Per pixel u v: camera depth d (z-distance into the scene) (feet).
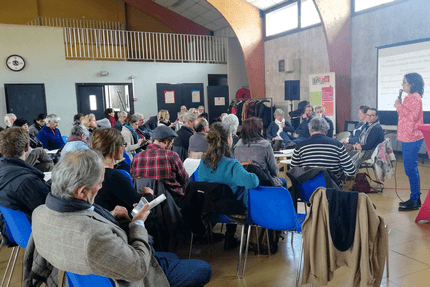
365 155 15.43
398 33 22.41
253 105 32.01
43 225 4.03
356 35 25.39
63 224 3.87
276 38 33.42
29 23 40.16
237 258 9.59
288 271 8.74
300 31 30.42
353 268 6.30
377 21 23.67
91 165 4.04
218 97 37.27
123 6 44.04
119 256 3.89
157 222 8.25
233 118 12.41
